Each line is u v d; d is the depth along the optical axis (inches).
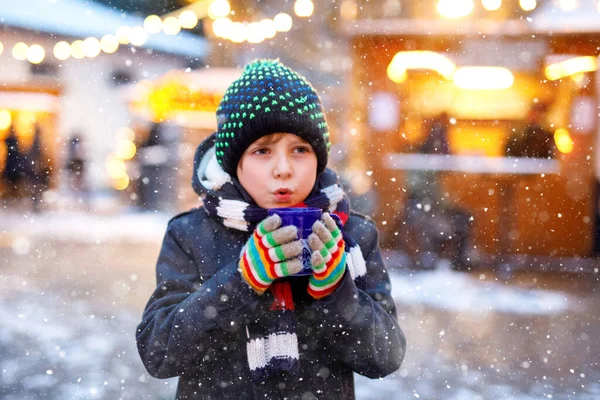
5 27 890.7
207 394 95.9
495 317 344.5
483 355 279.4
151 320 95.5
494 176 491.5
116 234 657.0
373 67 499.5
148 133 869.8
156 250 558.9
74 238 618.2
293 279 94.3
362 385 242.8
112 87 920.9
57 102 920.3
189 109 770.8
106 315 335.9
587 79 485.4
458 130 503.2
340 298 89.0
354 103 504.7
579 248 492.7
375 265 102.1
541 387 243.9
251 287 87.0
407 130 503.5
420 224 489.7
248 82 94.4
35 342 288.2
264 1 814.5
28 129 912.3
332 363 97.0
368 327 92.4
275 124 92.4
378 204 498.0
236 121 93.7
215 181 97.5
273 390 95.0
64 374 248.8
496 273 455.5
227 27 652.7
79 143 908.0
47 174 907.4
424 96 499.8
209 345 94.4
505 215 494.9
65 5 922.1
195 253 98.3
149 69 943.0
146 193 864.3
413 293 395.2
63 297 374.9
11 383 238.1
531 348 290.8
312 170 94.9
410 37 492.4
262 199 94.3
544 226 493.4
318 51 799.1
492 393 237.0
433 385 243.8
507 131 499.5
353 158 503.5
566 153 491.5
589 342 301.3
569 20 470.9
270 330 91.5
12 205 851.4
